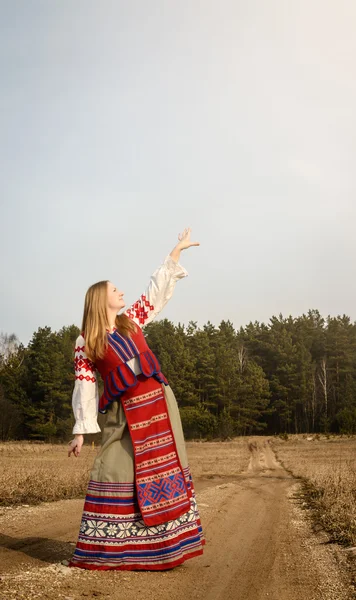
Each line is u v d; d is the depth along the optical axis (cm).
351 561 502
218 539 598
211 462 3075
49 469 1600
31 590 345
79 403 445
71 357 8000
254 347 10438
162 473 436
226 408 8494
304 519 816
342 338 9719
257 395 8762
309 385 9075
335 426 8694
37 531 598
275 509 945
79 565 420
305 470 2156
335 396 9206
